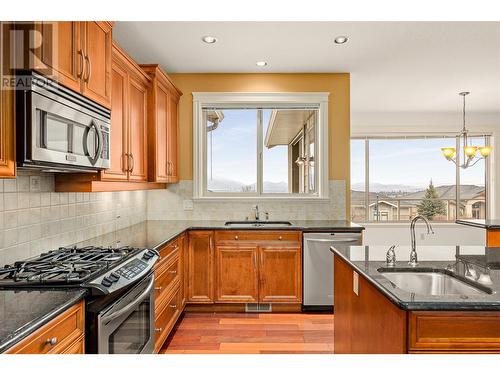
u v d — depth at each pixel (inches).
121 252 83.4
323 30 121.6
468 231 255.9
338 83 165.6
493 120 259.6
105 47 86.3
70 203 99.0
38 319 43.2
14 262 74.8
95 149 79.7
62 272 62.3
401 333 50.0
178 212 166.2
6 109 54.5
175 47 135.4
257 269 142.4
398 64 155.9
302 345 113.5
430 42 132.5
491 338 48.6
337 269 88.9
